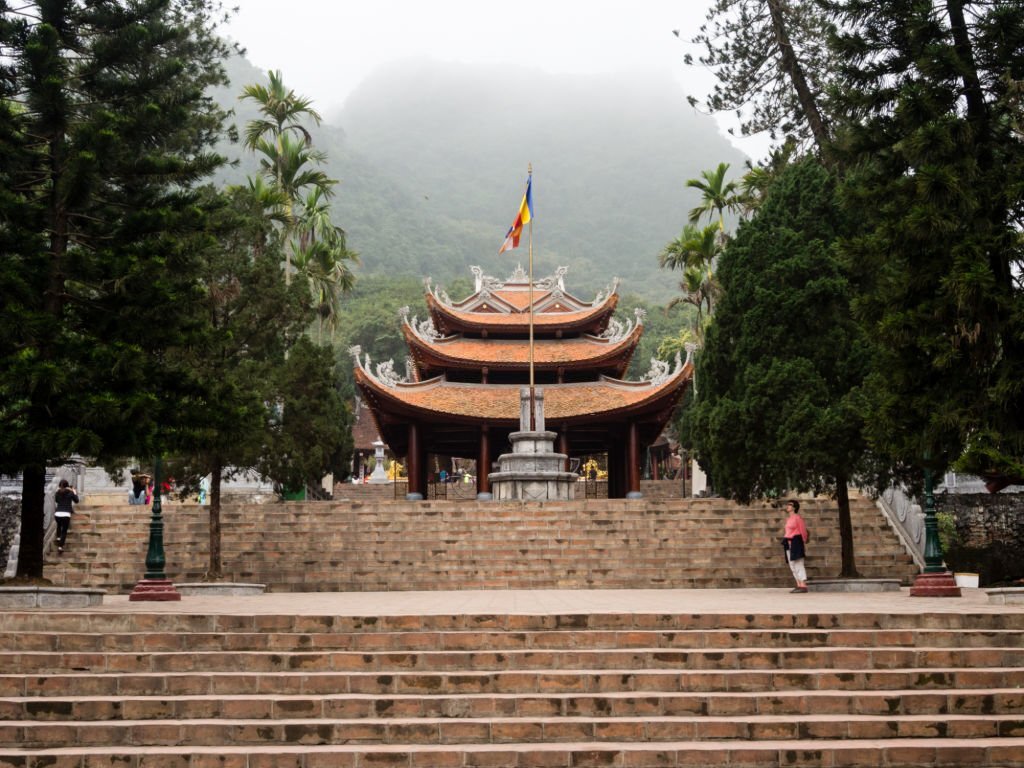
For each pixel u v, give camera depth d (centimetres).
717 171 5353
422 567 2891
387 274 15512
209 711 1195
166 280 2058
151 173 2127
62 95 1972
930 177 1855
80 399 1875
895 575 2814
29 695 1252
